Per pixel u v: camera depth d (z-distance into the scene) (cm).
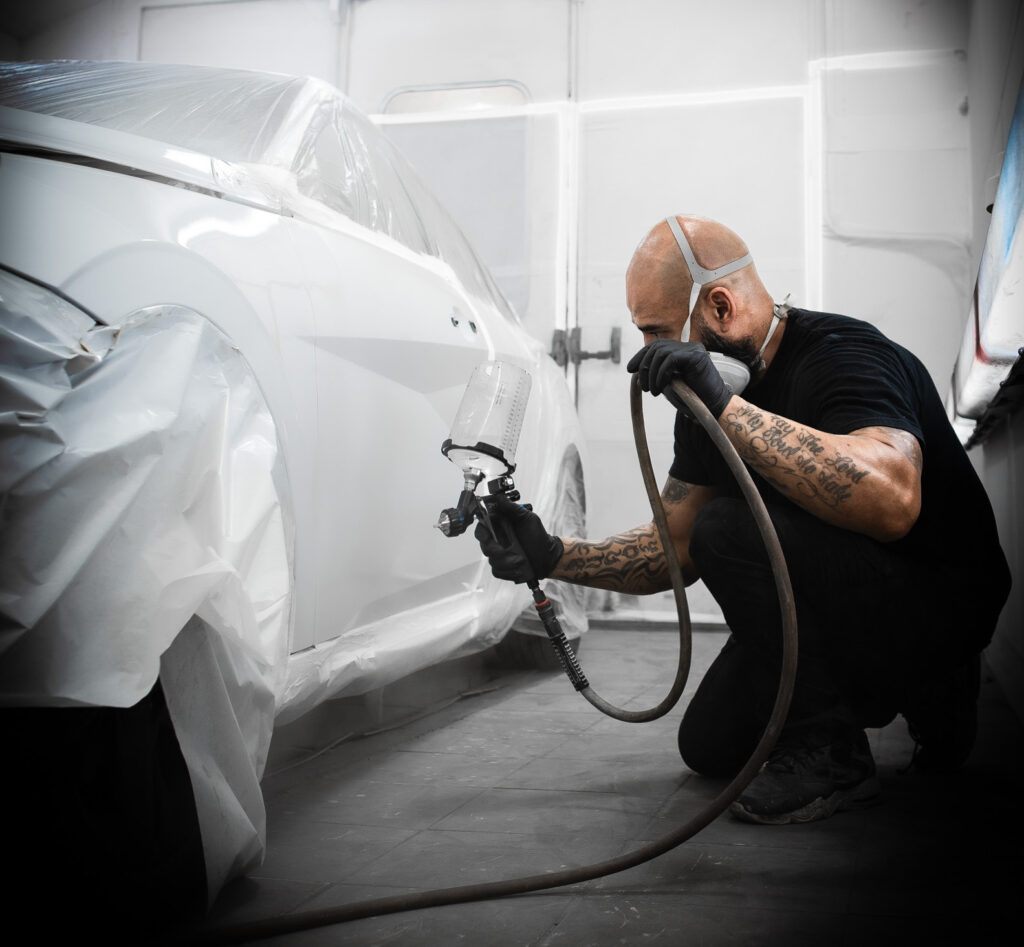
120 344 99
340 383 148
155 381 101
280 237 142
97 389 96
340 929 104
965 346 240
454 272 230
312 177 175
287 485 122
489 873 121
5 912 98
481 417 139
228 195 136
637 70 438
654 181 433
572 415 300
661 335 144
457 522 140
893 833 136
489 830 139
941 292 409
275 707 118
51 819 96
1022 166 146
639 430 140
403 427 170
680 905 109
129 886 100
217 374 112
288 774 172
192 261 114
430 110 457
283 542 117
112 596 92
